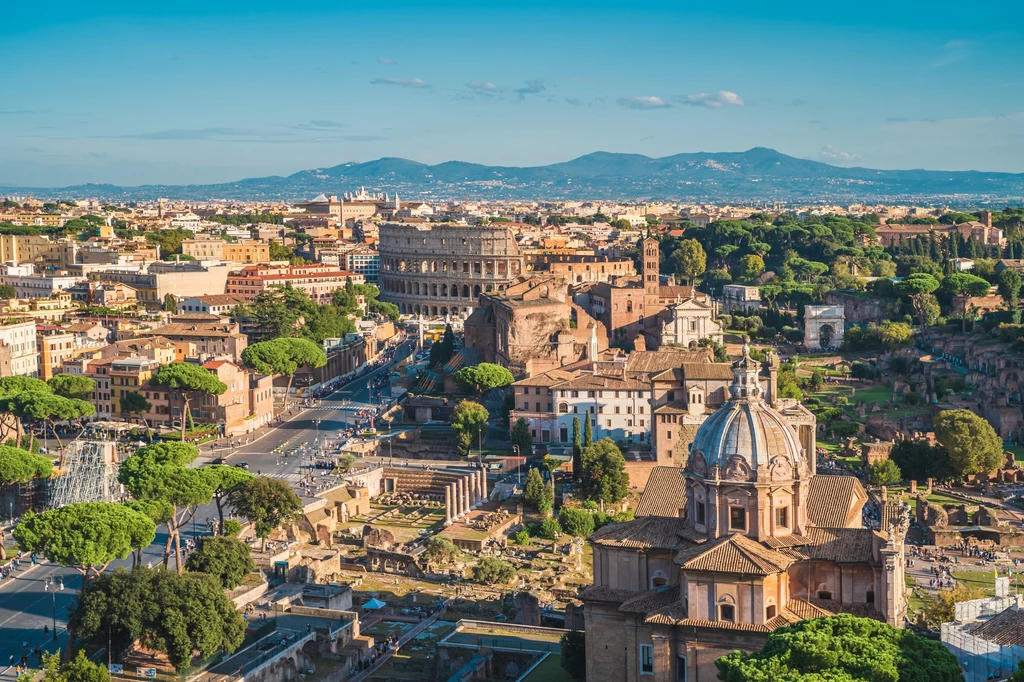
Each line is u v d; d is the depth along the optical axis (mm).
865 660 147000
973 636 181250
